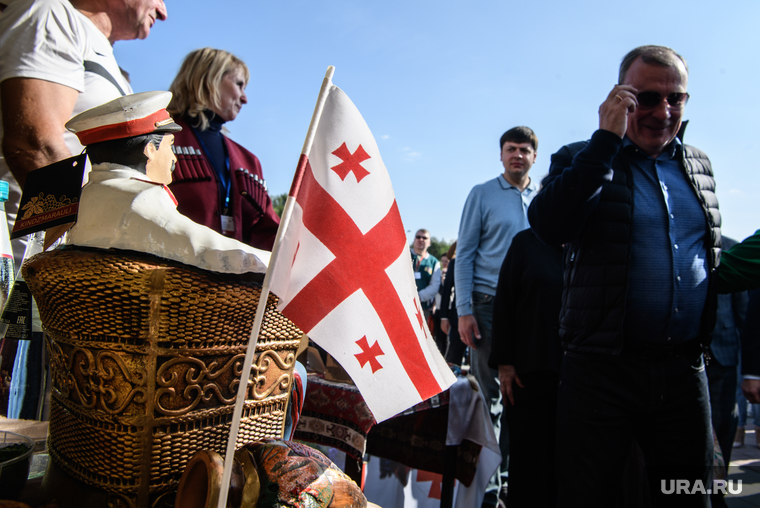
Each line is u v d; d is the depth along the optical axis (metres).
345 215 0.90
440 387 0.97
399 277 0.95
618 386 1.61
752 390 2.27
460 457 2.10
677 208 1.69
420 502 2.34
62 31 1.42
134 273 0.71
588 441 1.61
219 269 0.76
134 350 0.73
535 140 3.17
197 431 0.78
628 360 1.61
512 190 3.13
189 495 0.70
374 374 0.87
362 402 1.78
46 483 0.85
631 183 1.67
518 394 2.29
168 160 0.90
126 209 0.77
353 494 0.76
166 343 0.74
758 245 1.87
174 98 1.90
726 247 3.11
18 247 1.47
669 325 1.60
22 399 1.18
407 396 0.90
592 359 1.63
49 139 1.34
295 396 1.09
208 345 0.77
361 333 0.87
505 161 3.21
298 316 0.81
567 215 1.64
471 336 2.99
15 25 1.36
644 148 1.74
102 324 0.73
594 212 1.67
